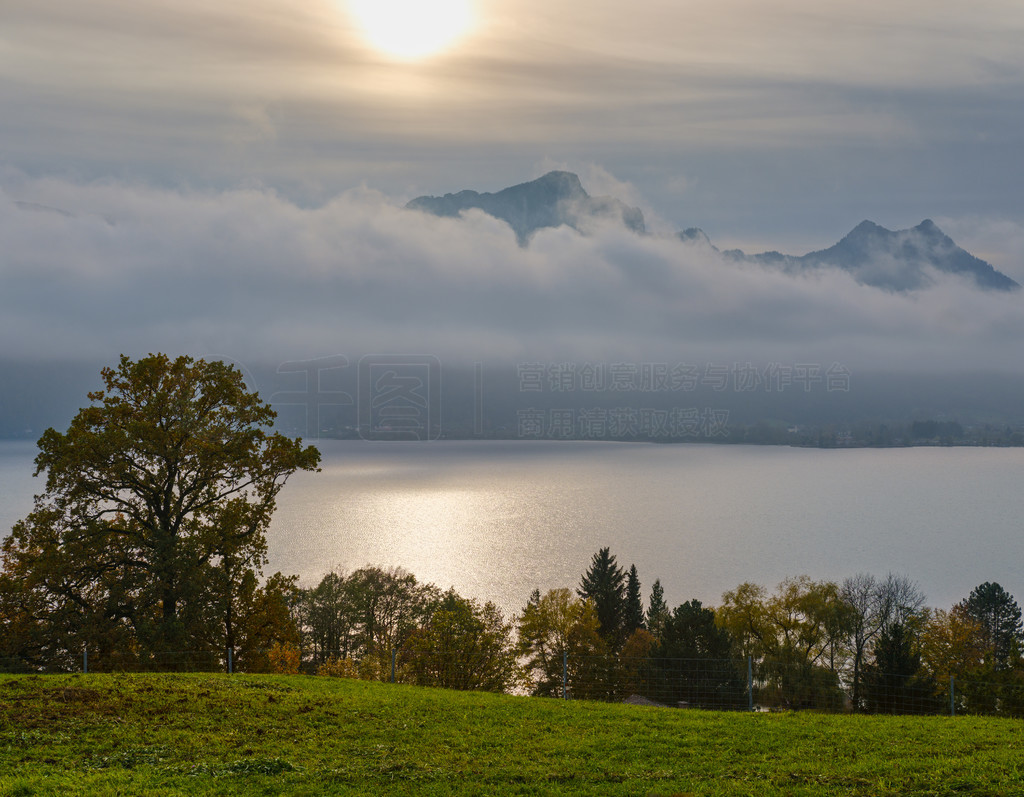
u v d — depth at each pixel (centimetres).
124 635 3331
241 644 3625
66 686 1966
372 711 1933
